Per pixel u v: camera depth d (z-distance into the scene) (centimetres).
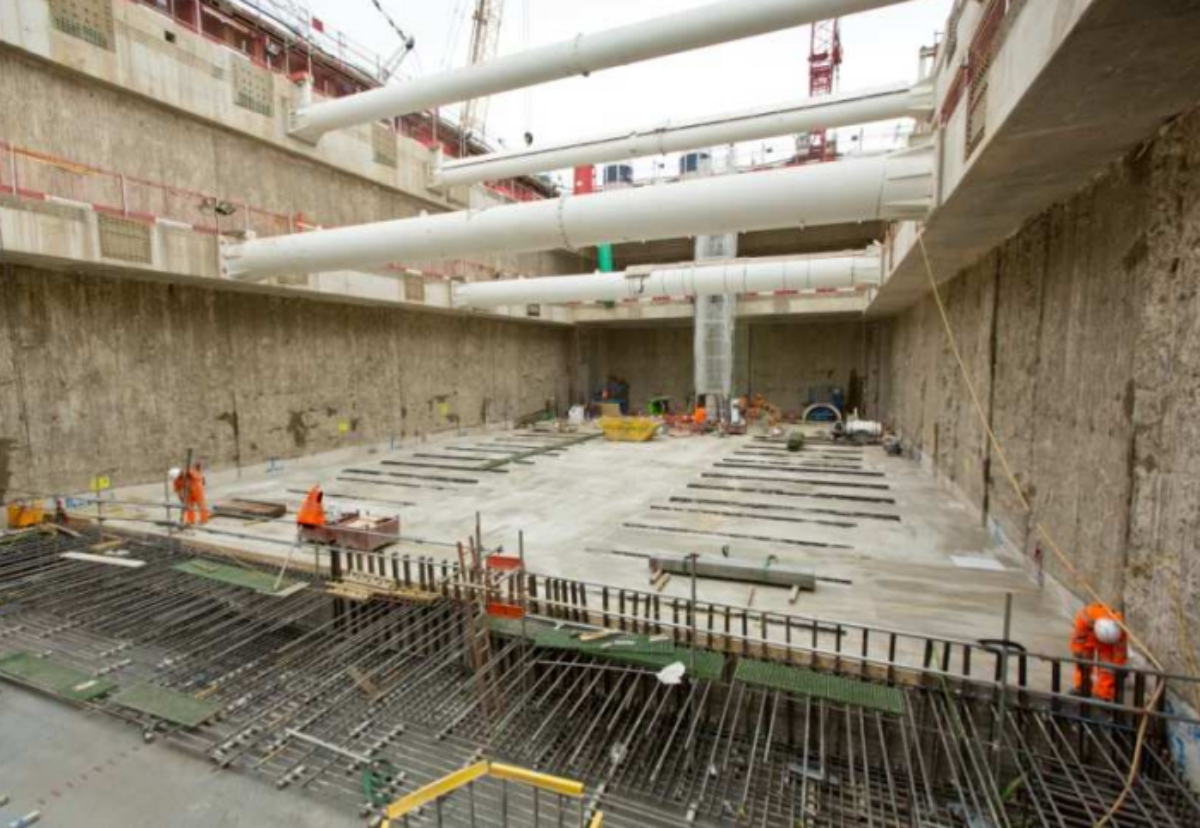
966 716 501
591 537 971
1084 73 418
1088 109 473
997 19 524
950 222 835
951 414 1289
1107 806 436
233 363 1476
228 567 836
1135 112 474
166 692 592
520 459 1720
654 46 1017
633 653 584
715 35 971
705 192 862
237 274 1287
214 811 461
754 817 473
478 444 2077
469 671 646
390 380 1952
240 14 1594
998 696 484
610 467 1611
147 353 1295
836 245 2748
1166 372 484
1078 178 639
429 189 1992
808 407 2745
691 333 3119
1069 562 673
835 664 559
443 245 1074
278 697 599
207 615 743
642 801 492
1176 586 464
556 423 2638
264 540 828
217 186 1382
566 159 1620
